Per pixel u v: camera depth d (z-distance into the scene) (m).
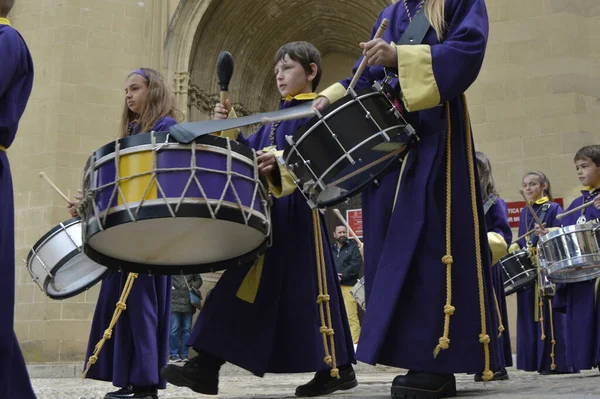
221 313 3.45
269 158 3.22
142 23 13.25
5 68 2.39
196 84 13.73
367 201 3.12
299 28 15.27
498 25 11.42
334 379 3.86
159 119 4.02
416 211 2.84
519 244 8.19
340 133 2.71
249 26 14.50
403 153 2.94
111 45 12.93
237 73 14.83
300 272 3.62
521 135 11.00
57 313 11.73
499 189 10.94
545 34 11.21
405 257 2.79
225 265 3.29
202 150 2.74
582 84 11.00
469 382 5.26
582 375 6.61
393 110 2.79
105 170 2.76
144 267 3.26
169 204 2.65
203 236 2.97
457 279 2.83
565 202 10.60
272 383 6.75
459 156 2.98
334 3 14.46
